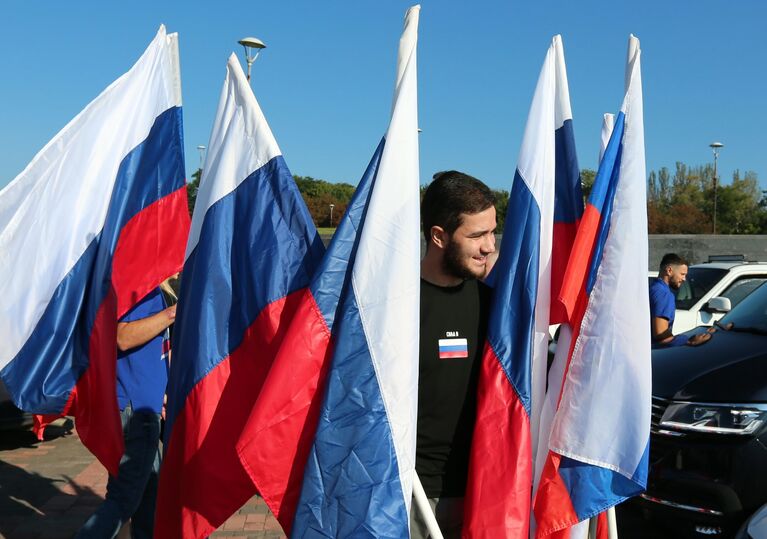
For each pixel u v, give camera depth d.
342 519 2.21
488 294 2.62
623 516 5.19
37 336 3.09
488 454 2.43
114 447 3.03
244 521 5.07
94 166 3.23
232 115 2.74
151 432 3.78
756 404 4.14
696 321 8.56
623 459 2.60
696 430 4.21
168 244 3.39
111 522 3.66
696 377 4.44
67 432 7.55
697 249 17.56
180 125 3.41
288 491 2.30
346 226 2.40
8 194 3.12
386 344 2.26
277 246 2.62
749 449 4.07
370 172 2.43
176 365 2.66
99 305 3.08
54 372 3.08
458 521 2.51
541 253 2.72
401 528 2.23
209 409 2.56
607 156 2.75
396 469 2.24
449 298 2.54
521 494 2.40
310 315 2.34
